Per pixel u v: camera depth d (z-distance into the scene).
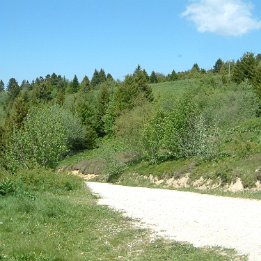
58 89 138.88
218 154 34.28
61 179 28.14
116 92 83.31
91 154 68.12
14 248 10.26
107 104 86.19
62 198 21.08
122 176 45.19
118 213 16.78
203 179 30.94
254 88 66.50
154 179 38.28
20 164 39.22
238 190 26.67
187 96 40.62
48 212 15.77
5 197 18.91
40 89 129.12
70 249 10.86
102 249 11.07
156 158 43.91
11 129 64.62
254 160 29.52
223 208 18.06
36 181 26.97
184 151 38.75
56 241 11.48
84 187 28.73
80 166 59.88
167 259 9.98
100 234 12.89
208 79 92.62
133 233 12.87
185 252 10.42
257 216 15.45
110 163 48.84
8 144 45.06
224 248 10.54
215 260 9.57
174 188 32.50
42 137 39.66
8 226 13.40
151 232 12.91
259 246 10.63
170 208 18.28
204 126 38.47
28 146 39.56
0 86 191.88
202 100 59.22
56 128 41.25
